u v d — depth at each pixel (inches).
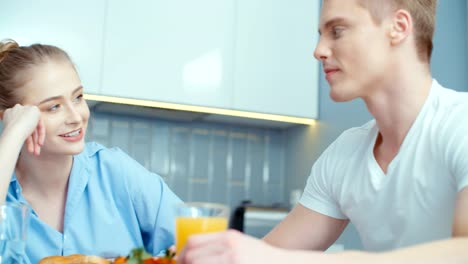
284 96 111.8
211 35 107.3
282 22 113.3
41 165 50.6
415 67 39.6
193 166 118.7
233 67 108.4
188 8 106.0
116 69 99.7
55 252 50.3
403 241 41.0
